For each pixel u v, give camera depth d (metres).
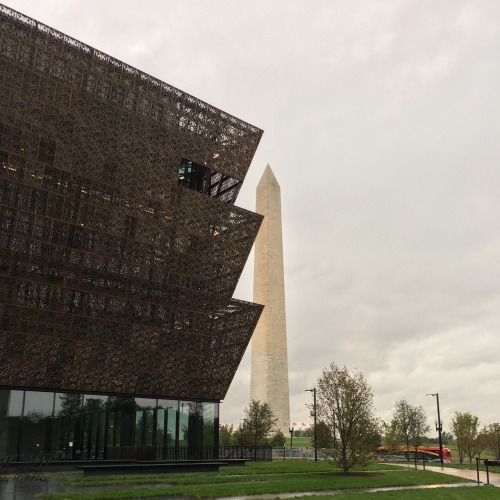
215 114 49.81
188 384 49.31
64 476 32.88
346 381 38.97
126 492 22.88
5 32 38.69
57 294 40.56
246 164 52.50
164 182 46.12
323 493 25.31
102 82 43.03
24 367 40.47
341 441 38.28
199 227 48.06
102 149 42.69
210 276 48.97
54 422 42.41
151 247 45.12
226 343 50.53
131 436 46.00
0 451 39.78
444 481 34.09
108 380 44.88
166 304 46.22
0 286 38.09
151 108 45.75
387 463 62.69
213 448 50.50
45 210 39.75
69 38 41.53
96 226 42.09
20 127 38.75
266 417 67.94
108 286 42.94
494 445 71.75
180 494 22.94
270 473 37.25
